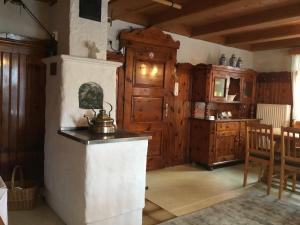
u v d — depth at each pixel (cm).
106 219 232
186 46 465
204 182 384
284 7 331
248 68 555
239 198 325
